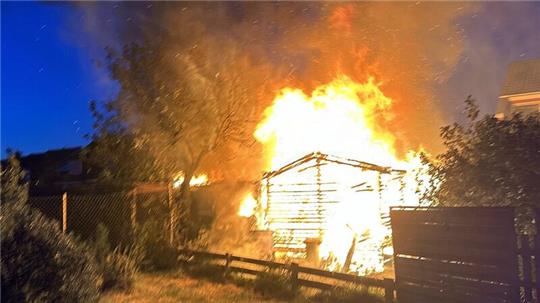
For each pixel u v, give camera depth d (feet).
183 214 49.78
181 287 36.04
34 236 21.99
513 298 21.99
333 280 39.17
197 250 44.73
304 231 58.85
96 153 52.44
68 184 63.05
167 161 53.21
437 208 25.57
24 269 20.88
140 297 32.53
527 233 23.21
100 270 33.14
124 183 50.21
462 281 24.20
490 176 24.56
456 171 25.96
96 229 40.83
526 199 23.20
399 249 27.78
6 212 22.07
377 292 31.24
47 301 20.83
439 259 25.40
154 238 44.65
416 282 26.73
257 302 31.94
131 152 51.57
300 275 42.42
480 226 23.47
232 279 38.37
